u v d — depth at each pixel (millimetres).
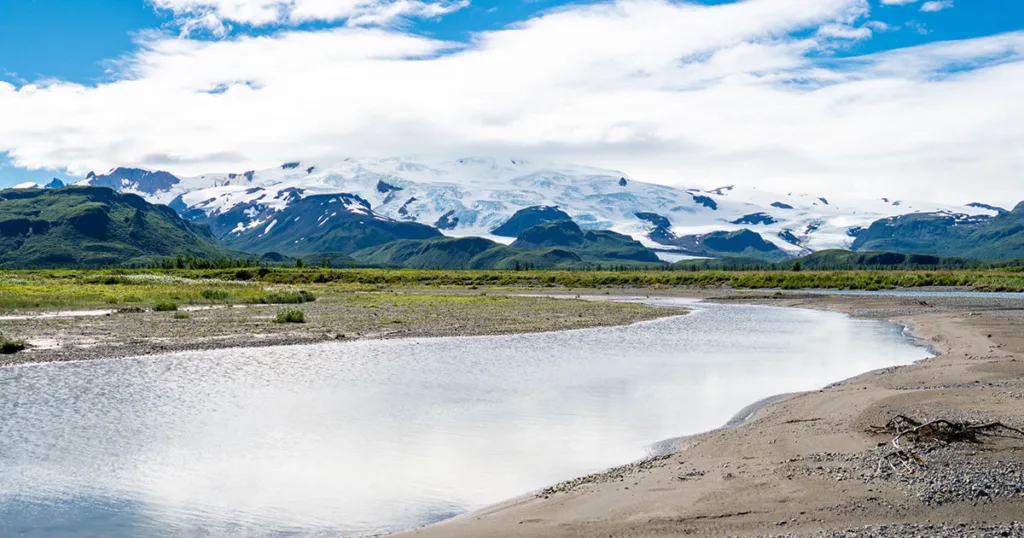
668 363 42344
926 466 18281
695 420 27328
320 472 20875
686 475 18750
